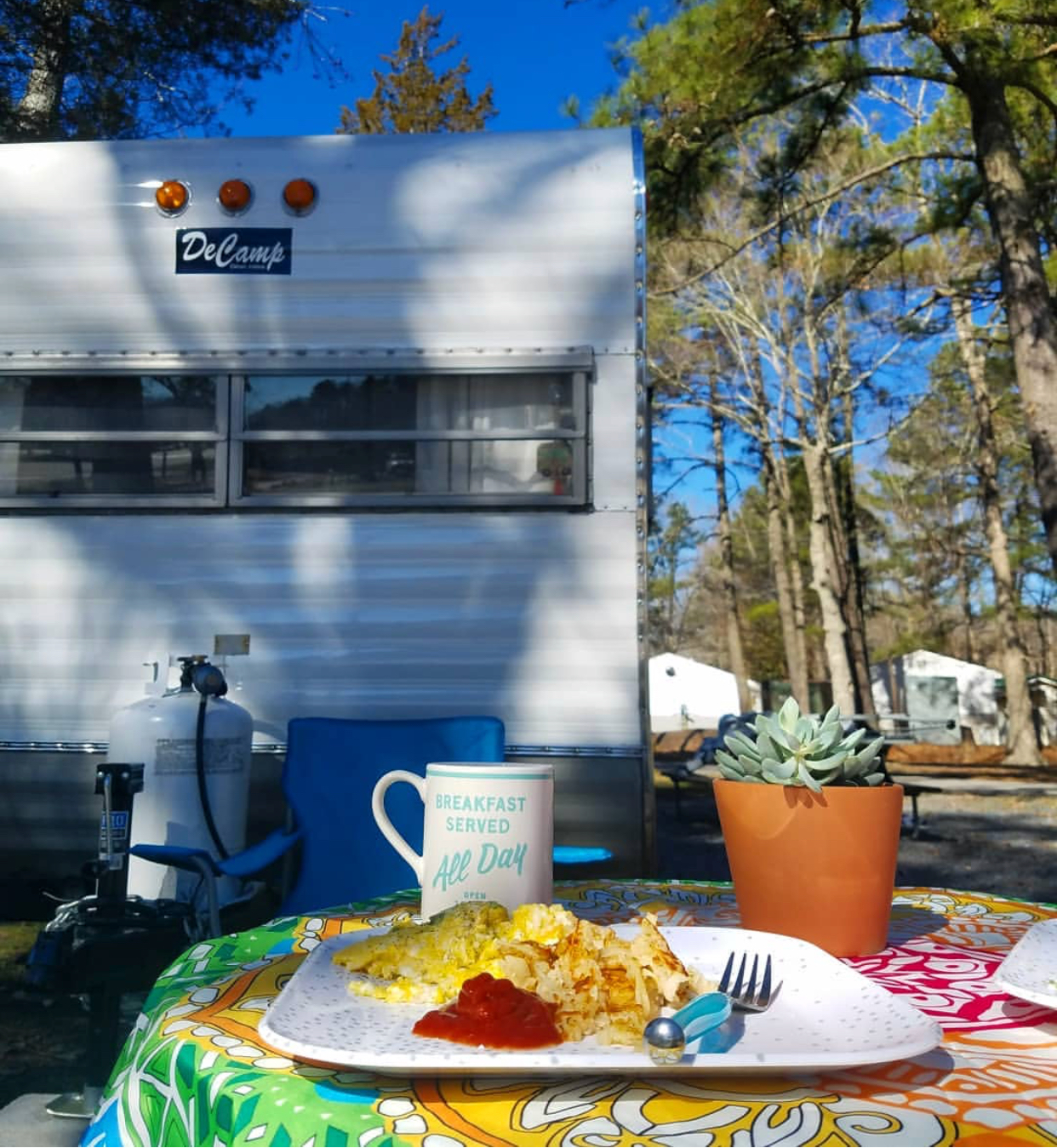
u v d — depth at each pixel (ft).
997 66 31.12
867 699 84.07
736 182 40.27
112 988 8.55
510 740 12.67
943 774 59.41
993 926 4.61
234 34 33.53
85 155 13.71
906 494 107.04
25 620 13.16
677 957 3.51
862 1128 2.23
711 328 76.69
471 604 12.86
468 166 13.41
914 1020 2.80
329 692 12.88
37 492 13.34
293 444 13.21
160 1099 2.77
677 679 115.44
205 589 13.07
